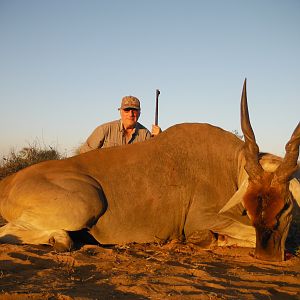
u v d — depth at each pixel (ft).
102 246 9.84
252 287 6.68
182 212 10.28
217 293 6.13
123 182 9.96
